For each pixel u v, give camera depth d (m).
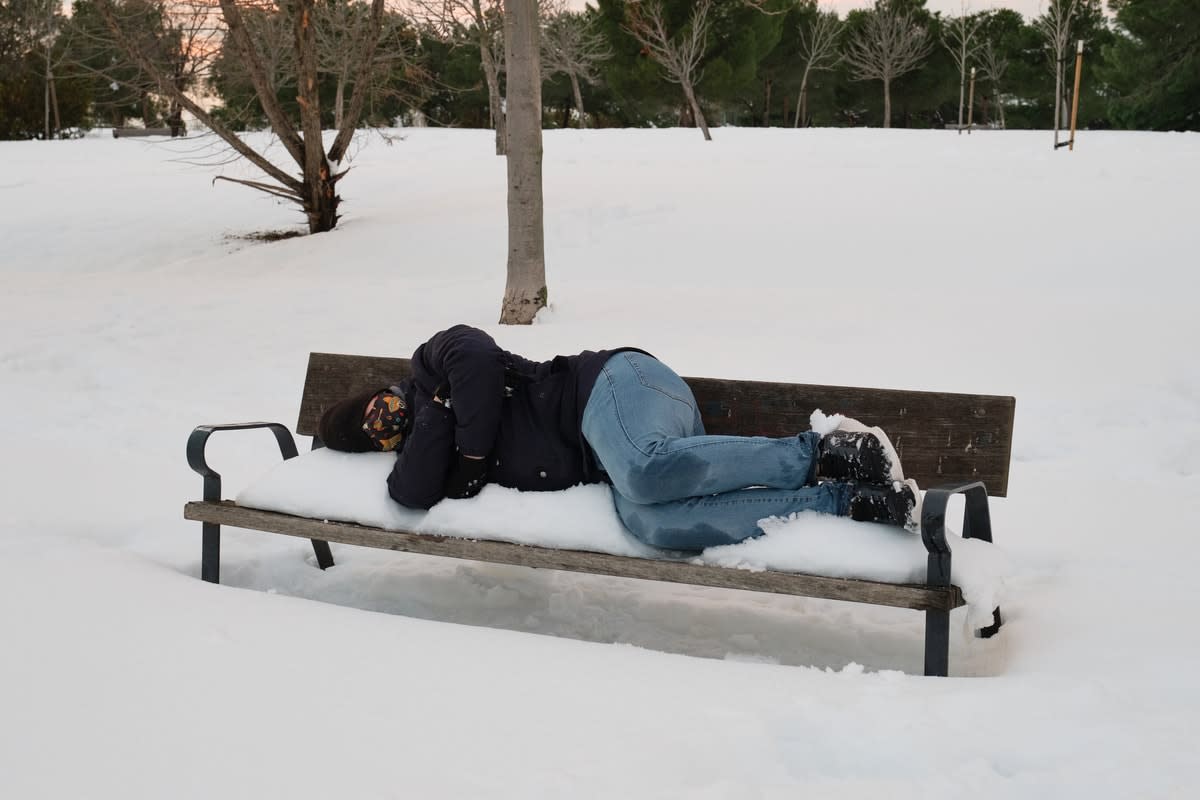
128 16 14.75
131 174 23.81
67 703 2.70
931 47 48.16
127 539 4.57
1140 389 6.24
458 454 3.60
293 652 3.04
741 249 12.11
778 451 3.20
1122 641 2.97
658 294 9.99
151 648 3.05
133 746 2.47
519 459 3.61
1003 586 3.60
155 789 2.29
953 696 2.60
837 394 3.71
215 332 9.23
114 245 16.33
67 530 4.53
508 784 2.28
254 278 12.75
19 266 15.30
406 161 23.84
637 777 2.29
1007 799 2.16
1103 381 6.43
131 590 3.57
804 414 3.75
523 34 9.16
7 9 41.28
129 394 7.51
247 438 6.33
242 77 16.09
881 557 3.04
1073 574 3.73
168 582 3.70
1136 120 44.44
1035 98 49.59
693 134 30.41
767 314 8.67
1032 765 2.29
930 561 2.94
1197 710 2.46
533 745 2.45
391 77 17.62
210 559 3.96
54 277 13.66
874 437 3.08
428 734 2.51
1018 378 6.60
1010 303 8.55
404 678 2.85
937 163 18.02
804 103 52.47
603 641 3.58
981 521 3.49
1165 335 7.20
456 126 42.66
